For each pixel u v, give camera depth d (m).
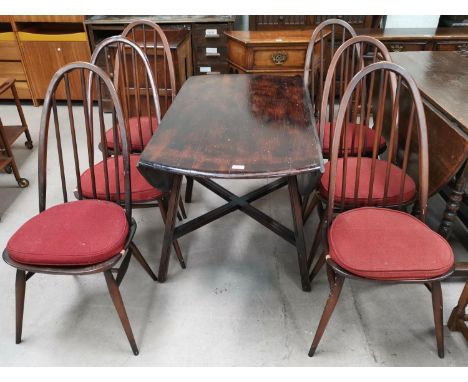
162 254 1.64
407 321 1.51
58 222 1.33
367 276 1.15
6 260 1.24
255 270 1.78
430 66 1.96
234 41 2.59
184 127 1.43
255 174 1.16
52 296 1.64
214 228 2.05
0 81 2.46
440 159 1.47
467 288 1.35
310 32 2.66
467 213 1.73
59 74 1.31
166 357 1.40
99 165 1.68
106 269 1.21
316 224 2.05
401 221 1.31
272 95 1.72
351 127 1.86
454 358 1.37
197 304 1.60
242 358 1.39
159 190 1.46
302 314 1.55
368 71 1.23
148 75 1.71
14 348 1.43
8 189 2.38
